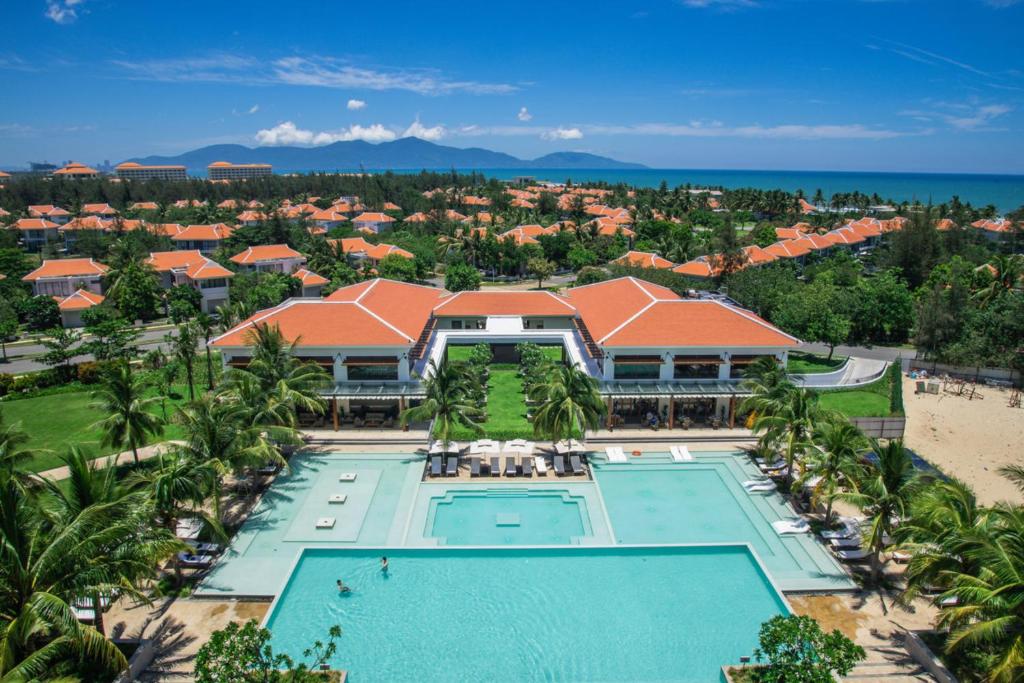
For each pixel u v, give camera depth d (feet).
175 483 100.01
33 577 70.59
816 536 117.50
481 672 85.25
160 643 90.02
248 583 102.94
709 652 89.20
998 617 71.97
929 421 181.88
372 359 165.78
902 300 256.32
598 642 90.89
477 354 198.59
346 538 115.34
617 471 142.20
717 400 167.22
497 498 130.93
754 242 440.86
